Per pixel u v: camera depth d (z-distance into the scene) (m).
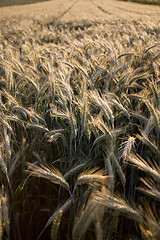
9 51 2.32
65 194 1.04
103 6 17.47
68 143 1.20
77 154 1.18
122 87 1.37
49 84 1.25
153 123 0.99
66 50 2.29
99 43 2.34
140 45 2.27
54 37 4.23
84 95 1.12
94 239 0.86
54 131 1.09
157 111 0.99
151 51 2.02
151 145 0.93
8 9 16.41
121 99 1.27
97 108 1.23
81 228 0.70
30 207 1.00
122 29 4.57
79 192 0.99
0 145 0.96
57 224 0.68
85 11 13.39
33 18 9.39
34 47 2.69
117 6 17.22
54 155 1.21
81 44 2.68
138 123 1.40
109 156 0.90
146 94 1.31
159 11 10.76
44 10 14.83
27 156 1.06
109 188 0.80
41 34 4.44
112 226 0.77
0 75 1.76
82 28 6.89
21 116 1.29
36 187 1.02
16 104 1.20
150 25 4.48
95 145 1.17
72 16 10.05
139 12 11.08
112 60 1.79
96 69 1.67
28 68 1.57
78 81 1.50
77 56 2.05
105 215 0.89
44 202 1.04
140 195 1.03
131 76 1.40
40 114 1.19
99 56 2.01
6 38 5.08
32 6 19.88
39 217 0.96
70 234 0.91
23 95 1.40
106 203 0.73
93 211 0.72
